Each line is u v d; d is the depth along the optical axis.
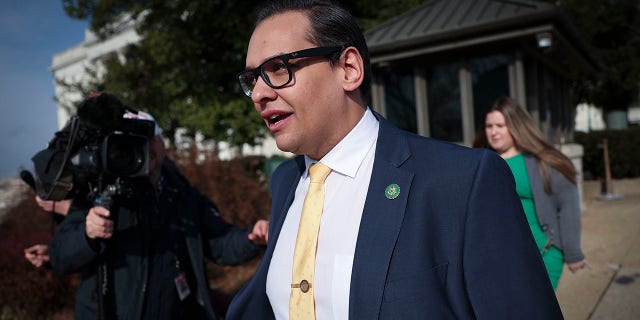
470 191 1.03
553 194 2.51
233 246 2.20
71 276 4.43
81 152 1.75
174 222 2.09
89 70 14.31
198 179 5.39
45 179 1.80
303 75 1.14
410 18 6.43
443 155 1.11
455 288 1.00
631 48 14.93
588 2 14.48
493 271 0.98
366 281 1.03
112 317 1.85
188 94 10.91
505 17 5.11
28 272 4.37
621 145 12.36
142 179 1.99
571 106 8.76
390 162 1.15
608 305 3.76
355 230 1.12
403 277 1.01
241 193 5.45
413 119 6.16
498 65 5.63
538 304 0.97
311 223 1.20
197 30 10.17
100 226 1.72
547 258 2.51
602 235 6.13
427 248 1.02
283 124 1.18
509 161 2.66
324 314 1.11
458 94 5.86
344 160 1.21
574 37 6.09
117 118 1.74
